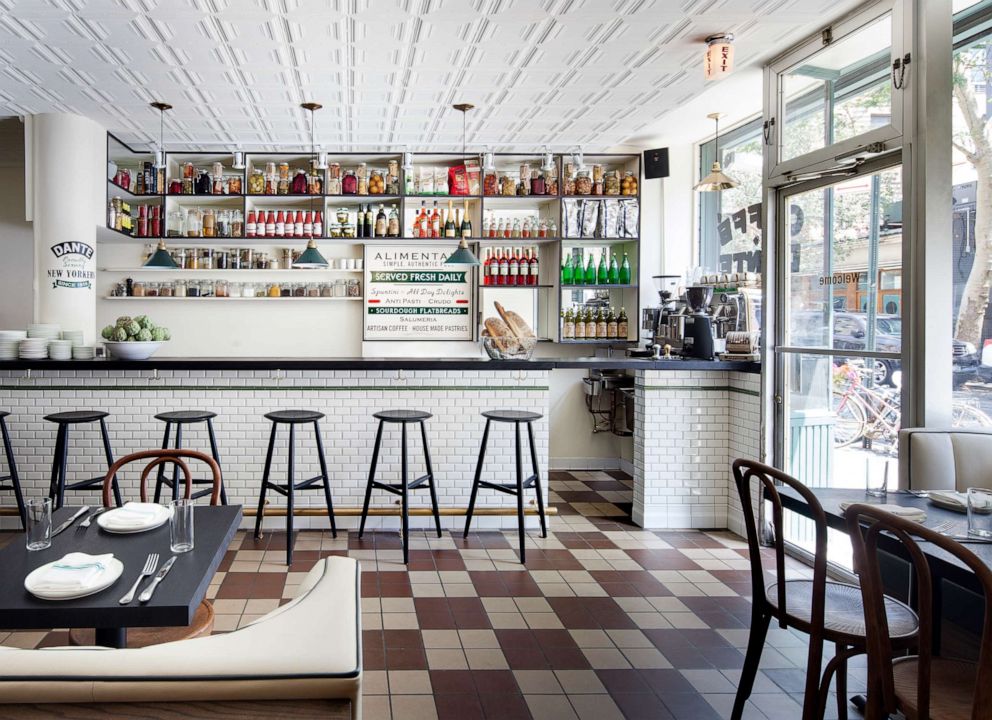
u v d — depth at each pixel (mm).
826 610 2475
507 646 3262
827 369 4375
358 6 3721
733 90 5480
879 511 1858
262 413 5152
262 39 4141
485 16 3861
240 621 3479
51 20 3838
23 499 4918
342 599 1429
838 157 4125
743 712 2711
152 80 4828
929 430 3158
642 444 5383
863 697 2816
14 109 5453
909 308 3604
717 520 5371
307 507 5191
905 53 3609
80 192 5566
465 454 5293
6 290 7207
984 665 1623
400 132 6352
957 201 3635
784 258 4832
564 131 6402
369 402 5219
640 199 7297
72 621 1724
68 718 1123
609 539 5043
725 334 5922
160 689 1132
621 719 2650
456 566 4398
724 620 3596
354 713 1184
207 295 7359
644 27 4035
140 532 2379
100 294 7301
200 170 7336
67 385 5066
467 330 7625
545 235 7355
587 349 7773
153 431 5109
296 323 7629
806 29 4191
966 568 1874
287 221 7176
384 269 7555
